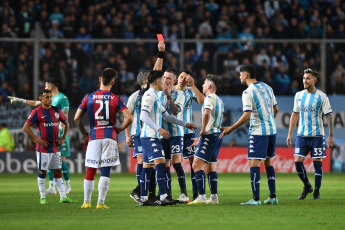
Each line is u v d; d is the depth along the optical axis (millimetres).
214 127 33781
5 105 72438
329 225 24891
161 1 89750
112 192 45719
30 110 72562
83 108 31062
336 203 35094
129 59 75125
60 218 27422
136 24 85875
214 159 34500
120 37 84562
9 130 73062
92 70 74188
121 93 75000
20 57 73188
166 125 34750
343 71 73938
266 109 33375
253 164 33781
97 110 30609
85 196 32031
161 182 33062
